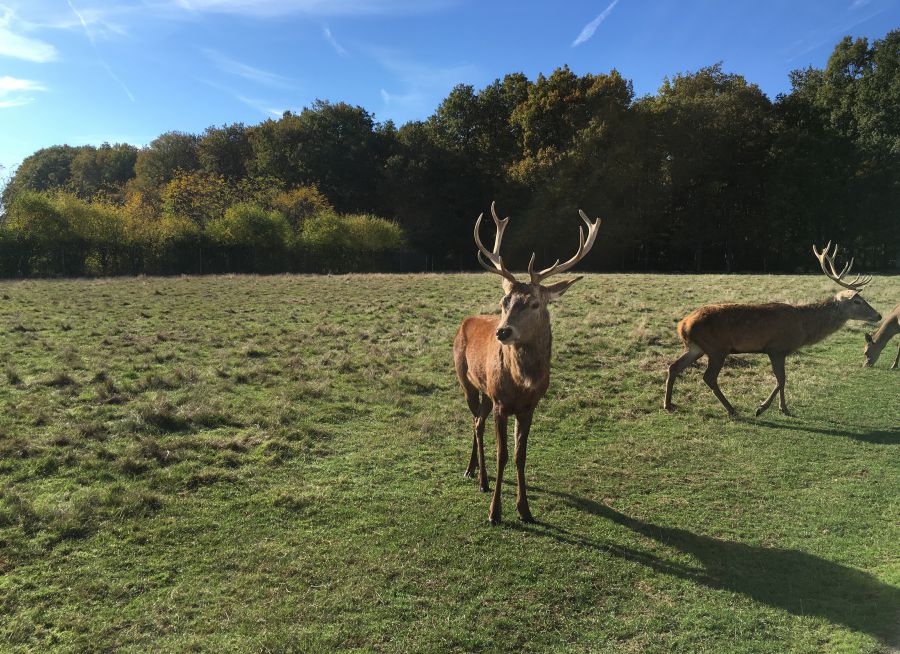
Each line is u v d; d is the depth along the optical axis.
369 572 4.57
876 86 42.69
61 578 4.41
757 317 8.60
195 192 44.09
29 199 33.41
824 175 42.28
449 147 51.31
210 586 4.38
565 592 4.36
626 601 4.28
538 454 7.16
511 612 4.14
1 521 5.06
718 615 4.11
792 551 4.94
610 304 17.03
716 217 46.28
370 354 11.73
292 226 43.22
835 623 4.00
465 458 6.98
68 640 3.80
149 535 5.02
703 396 9.45
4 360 10.38
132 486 5.82
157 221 39.00
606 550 4.95
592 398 9.23
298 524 5.29
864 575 4.56
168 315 16.12
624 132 43.38
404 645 3.81
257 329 14.22
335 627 3.96
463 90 51.06
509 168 45.81
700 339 8.76
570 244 46.59
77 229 34.25
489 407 6.34
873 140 40.75
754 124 44.72
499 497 5.39
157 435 7.29
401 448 7.23
